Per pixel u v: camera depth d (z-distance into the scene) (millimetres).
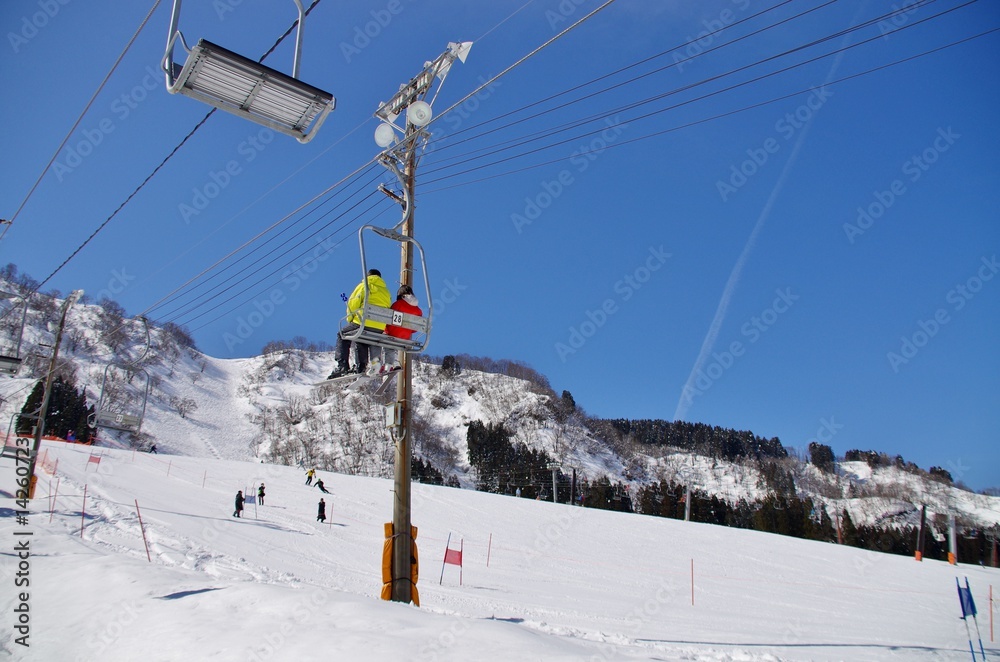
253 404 185500
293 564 20500
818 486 145375
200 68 5598
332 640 6438
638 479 162750
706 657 11766
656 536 41531
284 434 152125
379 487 52281
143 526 21203
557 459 156750
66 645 7641
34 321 83375
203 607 8289
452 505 46312
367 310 8672
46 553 14133
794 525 88812
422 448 153625
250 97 5984
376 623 7125
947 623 23422
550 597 21062
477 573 25016
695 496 96750
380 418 151625
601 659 6398
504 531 37875
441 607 16484
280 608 7863
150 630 7621
